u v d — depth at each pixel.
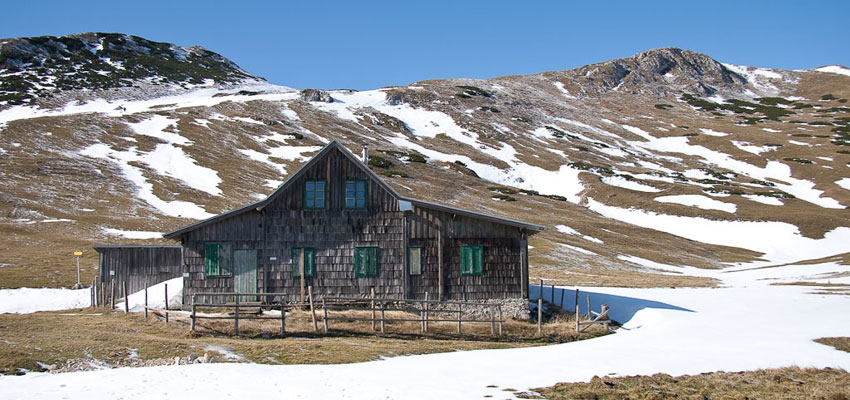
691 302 38.00
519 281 33.22
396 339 26.48
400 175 107.94
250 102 151.00
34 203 70.56
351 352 22.33
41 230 61.72
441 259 32.84
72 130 106.69
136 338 22.92
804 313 32.38
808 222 97.25
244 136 119.62
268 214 32.72
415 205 33.00
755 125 178.75
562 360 20.89
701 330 27.64
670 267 73.69
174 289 35.97
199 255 32.34
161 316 28.83
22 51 193.38
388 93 180.00
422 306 30.41
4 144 93.62
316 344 23.45
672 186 120.31
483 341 27.06
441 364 20.30
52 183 79.06
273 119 135.38
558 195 116.88
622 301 37.78
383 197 33.16
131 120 120.69
